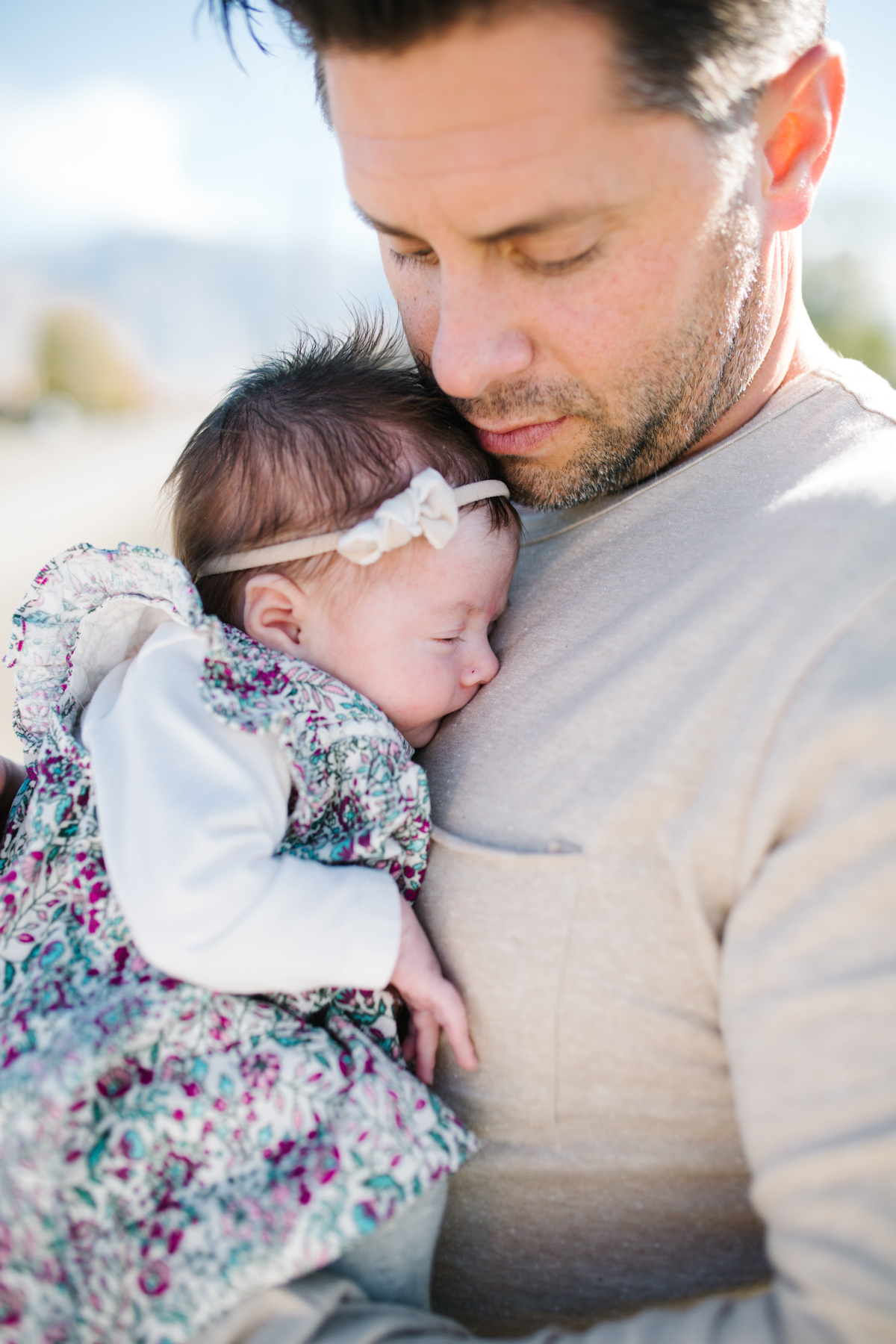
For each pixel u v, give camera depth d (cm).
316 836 104
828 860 75
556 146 84
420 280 109
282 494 118
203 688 98
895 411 100
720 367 103
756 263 101
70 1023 87
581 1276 93
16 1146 81
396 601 113
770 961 76
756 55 92
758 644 86
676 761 88
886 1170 67
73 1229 81
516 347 98
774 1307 72
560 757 96
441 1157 88
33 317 4666
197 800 93
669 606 96
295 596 116
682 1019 87
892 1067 69
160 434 2973
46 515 1025
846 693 77
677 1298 91
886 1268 66
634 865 88
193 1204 83
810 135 104
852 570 83
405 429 118
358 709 109
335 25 83
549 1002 90
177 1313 80
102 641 117
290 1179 84
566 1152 91
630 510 111
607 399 101
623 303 94
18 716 116
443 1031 98
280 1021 94
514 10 80
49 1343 78
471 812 102
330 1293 82
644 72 83
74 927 97
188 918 87
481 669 114
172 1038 89
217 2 110
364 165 91
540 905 92
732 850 83
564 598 112
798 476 97
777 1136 73
